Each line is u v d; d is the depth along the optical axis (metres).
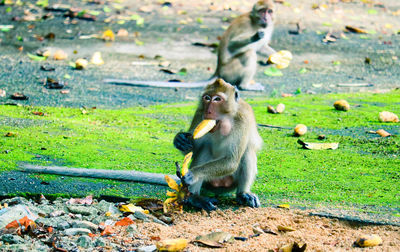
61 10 19.02
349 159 8.16
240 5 21.69
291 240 5.27
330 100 11.92
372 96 12.28
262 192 6.84
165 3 21.12
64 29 17.22
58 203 6.26
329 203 6.44
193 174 6.13
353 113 10.85
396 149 8.63
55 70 13.49
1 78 12.44
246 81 13.21
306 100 11.95
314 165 7.88
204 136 6.74
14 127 9.05
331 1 22.81
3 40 15.69
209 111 6.33
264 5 13.64
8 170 7.07
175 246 4.84
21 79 12.50
